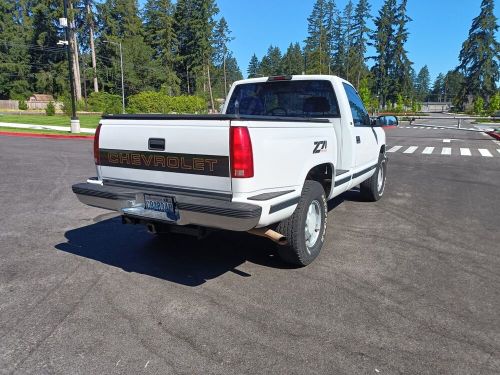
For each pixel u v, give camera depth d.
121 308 3.35
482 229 5.61
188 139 3.53
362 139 5.86
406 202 7.25
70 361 2.67
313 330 3.04
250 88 5.91
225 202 3.35
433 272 4.11
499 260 4.45
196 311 3.31
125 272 4.09
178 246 4.88
